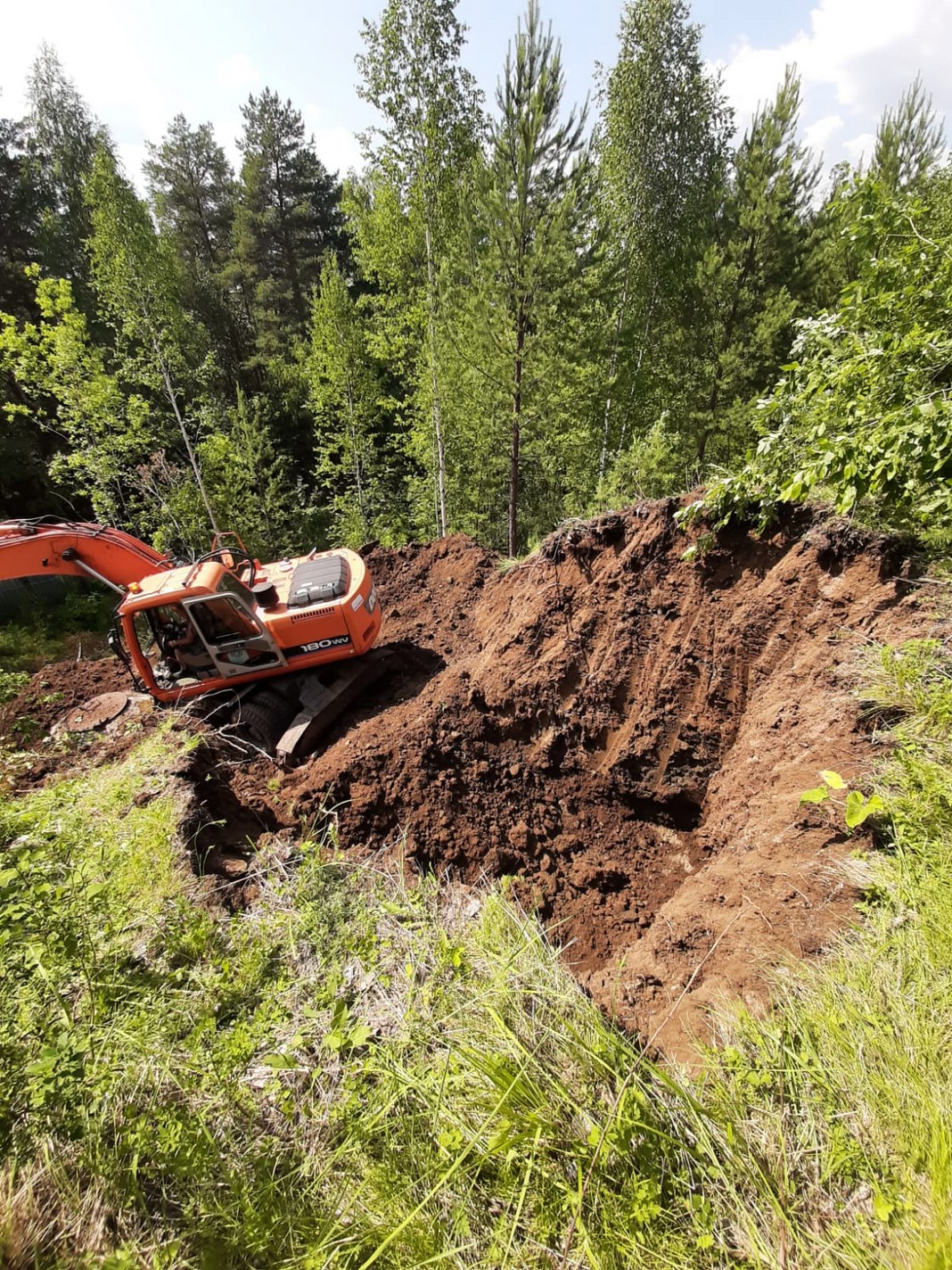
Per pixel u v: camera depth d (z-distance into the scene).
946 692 3.37
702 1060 2.59
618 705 5.37
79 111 22.05
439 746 5.20
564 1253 1.90
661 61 13.80
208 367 16.72
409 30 11.06
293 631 6.50
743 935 3.17
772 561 5.16
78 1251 1.87
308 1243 2.00
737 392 14.66
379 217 13.20
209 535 17.23
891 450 3.53
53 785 5.23
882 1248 1.71
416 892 3.79
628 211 14.72
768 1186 1.95
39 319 18.78
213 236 29.88
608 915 4.28
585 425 14.37
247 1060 2.58
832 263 14.33
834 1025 2.32
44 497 19.11
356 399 18.45
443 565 10.62
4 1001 2.56
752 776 4.29
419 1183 2.12
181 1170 2.12
